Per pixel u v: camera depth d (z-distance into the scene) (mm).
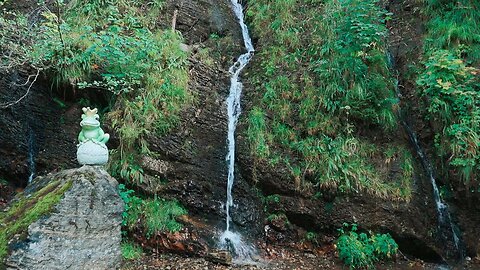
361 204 6270
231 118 7207
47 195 4637
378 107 6996
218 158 6664
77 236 4609
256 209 6465
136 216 5859
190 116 6848
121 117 6457
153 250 5750
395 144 6855
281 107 7152
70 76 6676
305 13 8797
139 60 6914
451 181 6652
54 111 6859
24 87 6660
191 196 6184
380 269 5844
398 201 6281
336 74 7188
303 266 5832
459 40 7531
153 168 6238
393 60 7879
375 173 6520
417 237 6109
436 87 6832
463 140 6438
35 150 6656
